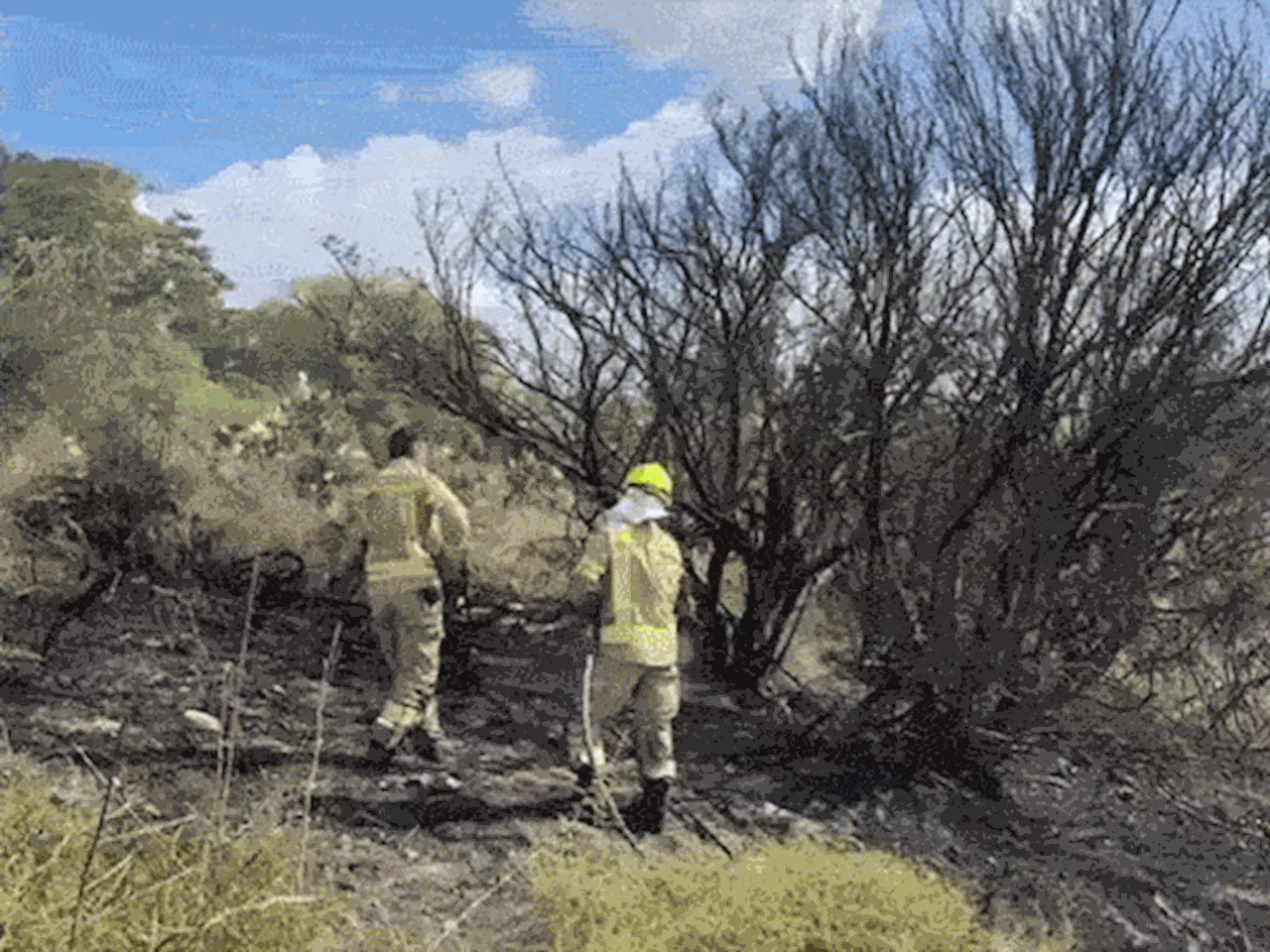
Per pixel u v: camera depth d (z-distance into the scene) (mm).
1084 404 6176
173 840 3828
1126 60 5977
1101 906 4930
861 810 5684
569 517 8383
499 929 4199
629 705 5332
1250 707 6578
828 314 6703
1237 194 5945
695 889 4395
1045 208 6035
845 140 6340
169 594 7406
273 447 13070
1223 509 6191
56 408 13609
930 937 4285
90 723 5395
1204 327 5973
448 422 10453
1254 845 5820
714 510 7184
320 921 3836
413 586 5551
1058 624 6254
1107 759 6484
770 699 7215
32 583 7125
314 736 5766
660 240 7043
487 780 5562
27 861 3605
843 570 6797
